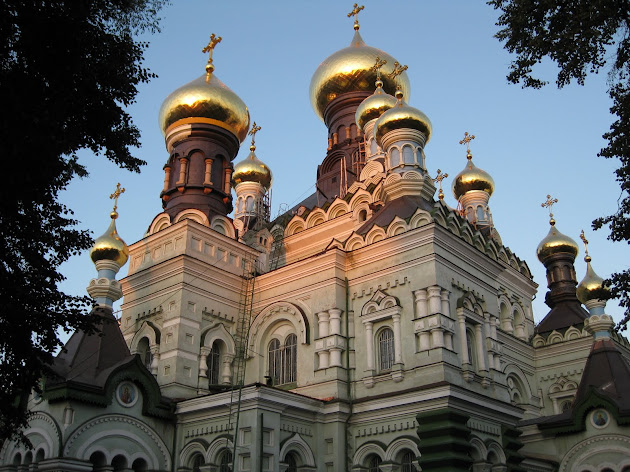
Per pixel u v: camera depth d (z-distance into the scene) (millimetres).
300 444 23344
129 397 23703
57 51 12625
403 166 30875
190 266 28141
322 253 27344
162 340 27297
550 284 39406
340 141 42094
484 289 27406
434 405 22422
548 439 27031
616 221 16031
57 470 21016
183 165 32656
